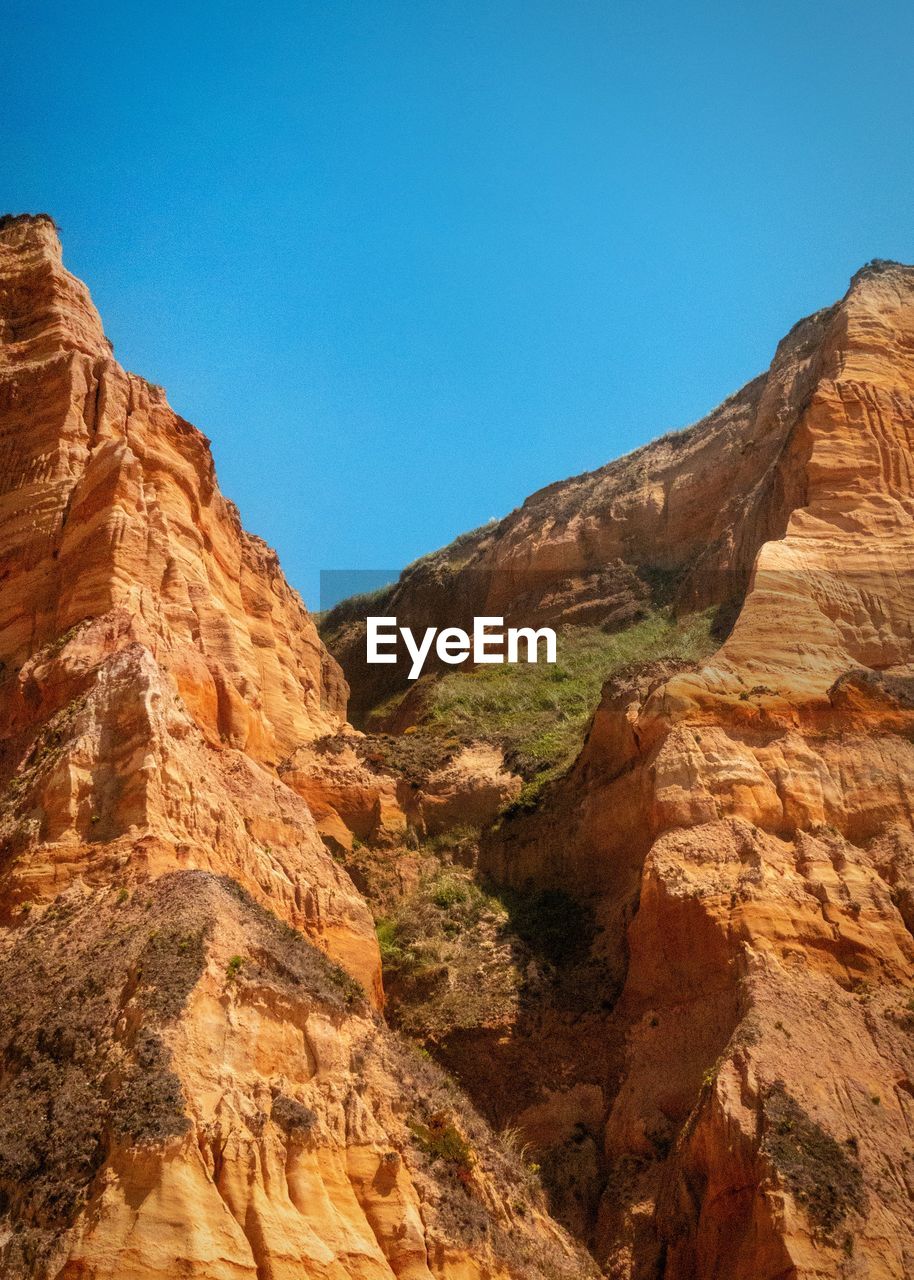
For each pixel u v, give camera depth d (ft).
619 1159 101.35
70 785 94.58
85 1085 76.74
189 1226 70.13
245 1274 70.69
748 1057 94.68
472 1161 86.28
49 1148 73.92
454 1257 79.56
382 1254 77.05
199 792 99.35
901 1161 90.48
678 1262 90.79
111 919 86.99
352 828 140.36
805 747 119.85
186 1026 78.48
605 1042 111.04
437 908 130.62
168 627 113.39
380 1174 79.92
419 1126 85.56
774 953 104.01
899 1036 99.04
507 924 127.75
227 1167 74.23
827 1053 96.84
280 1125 77.97
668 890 110.11
